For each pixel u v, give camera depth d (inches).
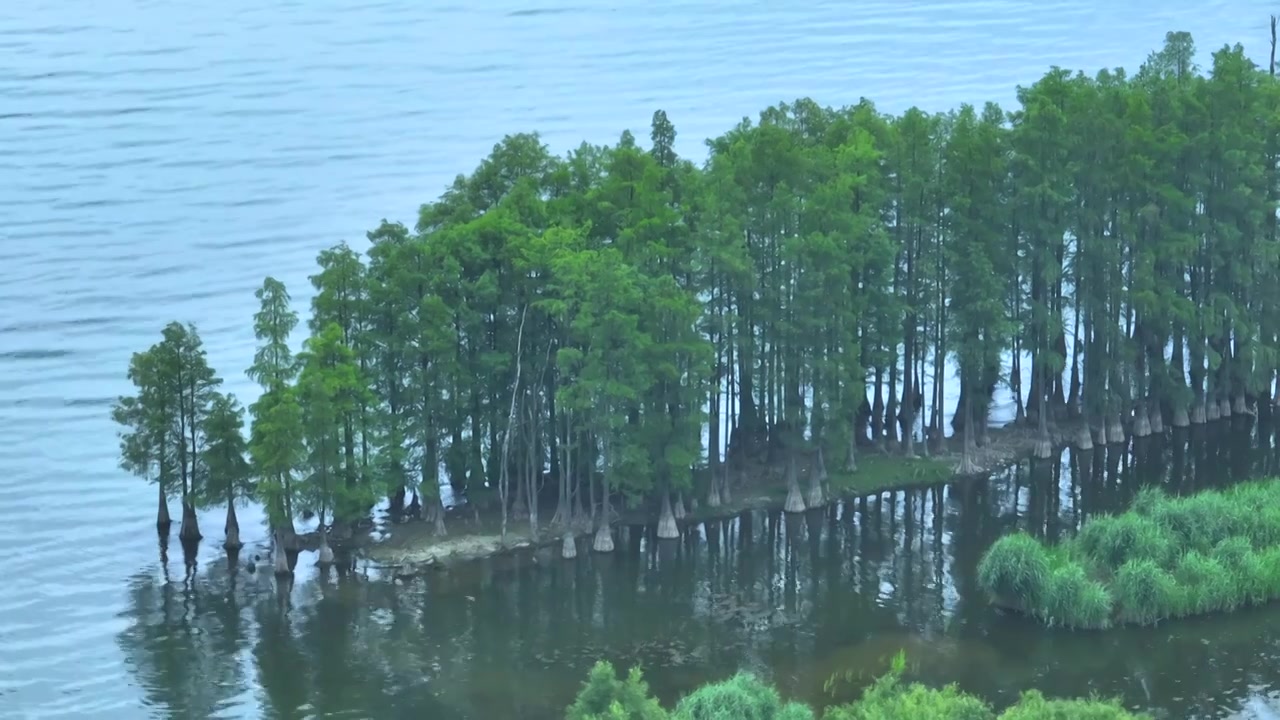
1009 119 5846.5
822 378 5403.5
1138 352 6067.9
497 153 5649.6
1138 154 5787.4
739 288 5447.8
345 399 5083.7
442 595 4950.8
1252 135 5984.3
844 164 5497.1
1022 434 6127.0
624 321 5036.9
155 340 7372.1
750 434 5748.0
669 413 5275.6
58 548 5334.6
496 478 5482.3
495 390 5354.3
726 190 5359.3
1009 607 4761.3
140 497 5787.4
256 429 5167.3
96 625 4761.3
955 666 4399.6
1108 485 5748.0
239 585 5039.4
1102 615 4576.8
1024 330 5915.4
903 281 5816.9
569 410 5187.0
